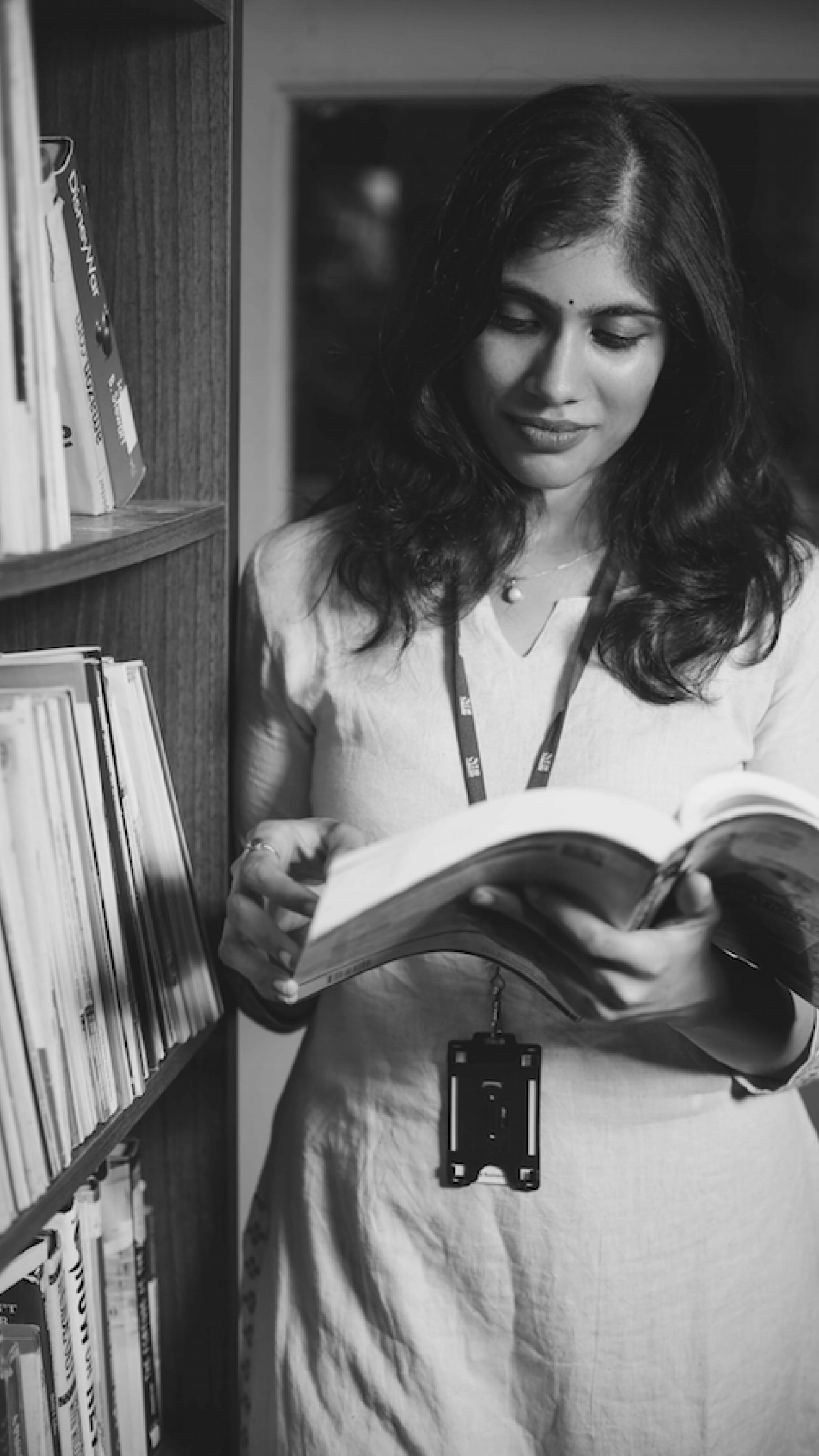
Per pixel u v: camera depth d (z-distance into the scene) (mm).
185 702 1282
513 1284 1181
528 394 1107
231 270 1217
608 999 952
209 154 1195
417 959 1188
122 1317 1215
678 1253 1177
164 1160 1358
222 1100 1339
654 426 1214
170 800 1201
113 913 1015
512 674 1189
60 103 1212
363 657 1222
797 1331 1248
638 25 2215
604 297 1082
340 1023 1239
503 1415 1202
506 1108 1167
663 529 1195
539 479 1158
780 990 1129
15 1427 972
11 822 858
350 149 3180
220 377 1232
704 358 1169
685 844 830
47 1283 1013
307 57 2277
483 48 2240
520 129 1109
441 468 1224
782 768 1212
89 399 1094
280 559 1286
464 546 1201
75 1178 896
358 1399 1212
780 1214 1233
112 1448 1201
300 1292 1247
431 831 851
